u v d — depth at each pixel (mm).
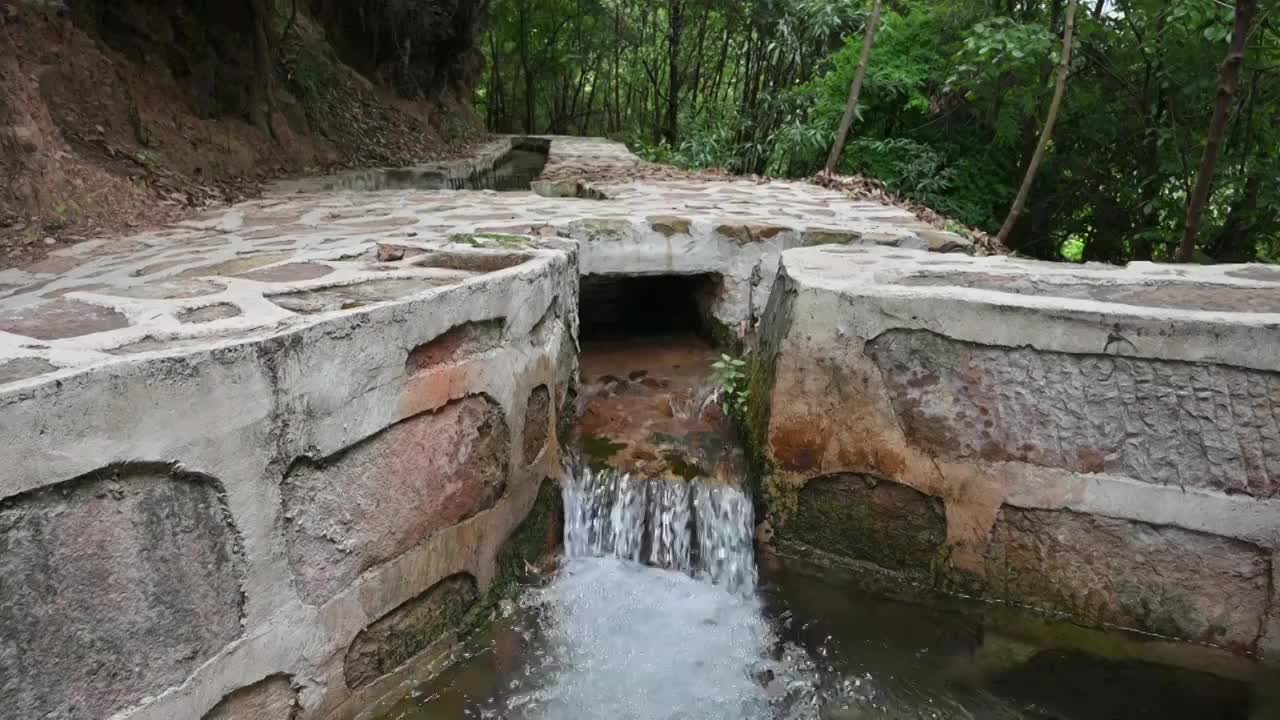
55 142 5539
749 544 3654
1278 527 2818
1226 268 3695
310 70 10344
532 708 2883
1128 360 2953
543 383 3523
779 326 3684
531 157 15039
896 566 3414
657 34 20000
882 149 9172
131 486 1979
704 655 3197
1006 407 3115
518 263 3658
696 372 4918
